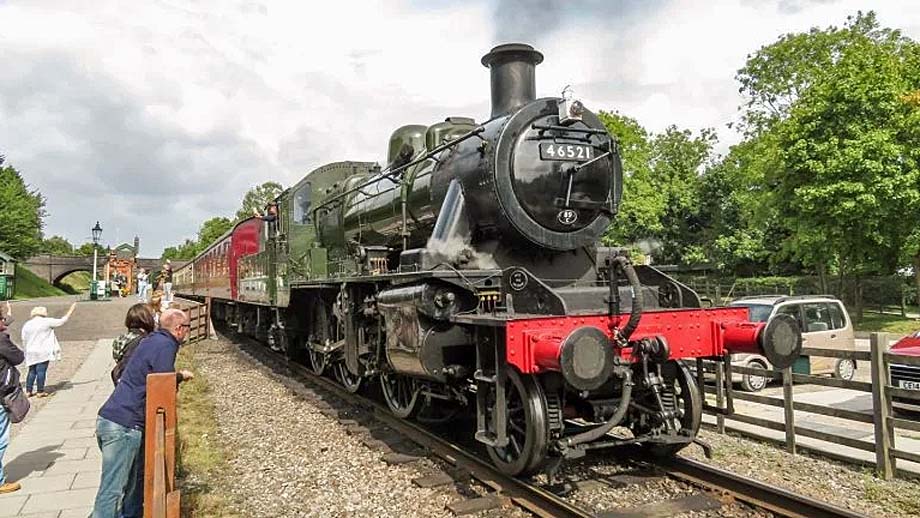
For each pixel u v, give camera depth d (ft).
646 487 18.81
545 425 18.10
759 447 23.59
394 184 29.96
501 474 19.07
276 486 19.67
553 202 21.79
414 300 20.63
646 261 24.08
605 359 16.30
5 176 190.60
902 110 68.59
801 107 75.05
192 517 17.15
